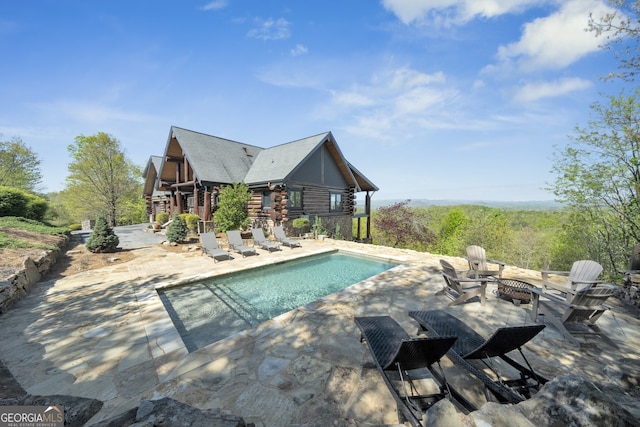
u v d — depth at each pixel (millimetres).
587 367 3137
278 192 14641
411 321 4484
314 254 10773
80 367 3180
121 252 10453
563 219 13758
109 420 1811
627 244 10867
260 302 6246
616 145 9805
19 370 3119
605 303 5184
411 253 10828
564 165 11609
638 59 6871
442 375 2592
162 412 1832
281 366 3201
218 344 3719
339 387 2818
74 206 28875
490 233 23359
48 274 7398
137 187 31625
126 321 4465
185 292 6684
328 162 18406
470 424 1665
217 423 1757
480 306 5109
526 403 1875
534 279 7141
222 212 13852
